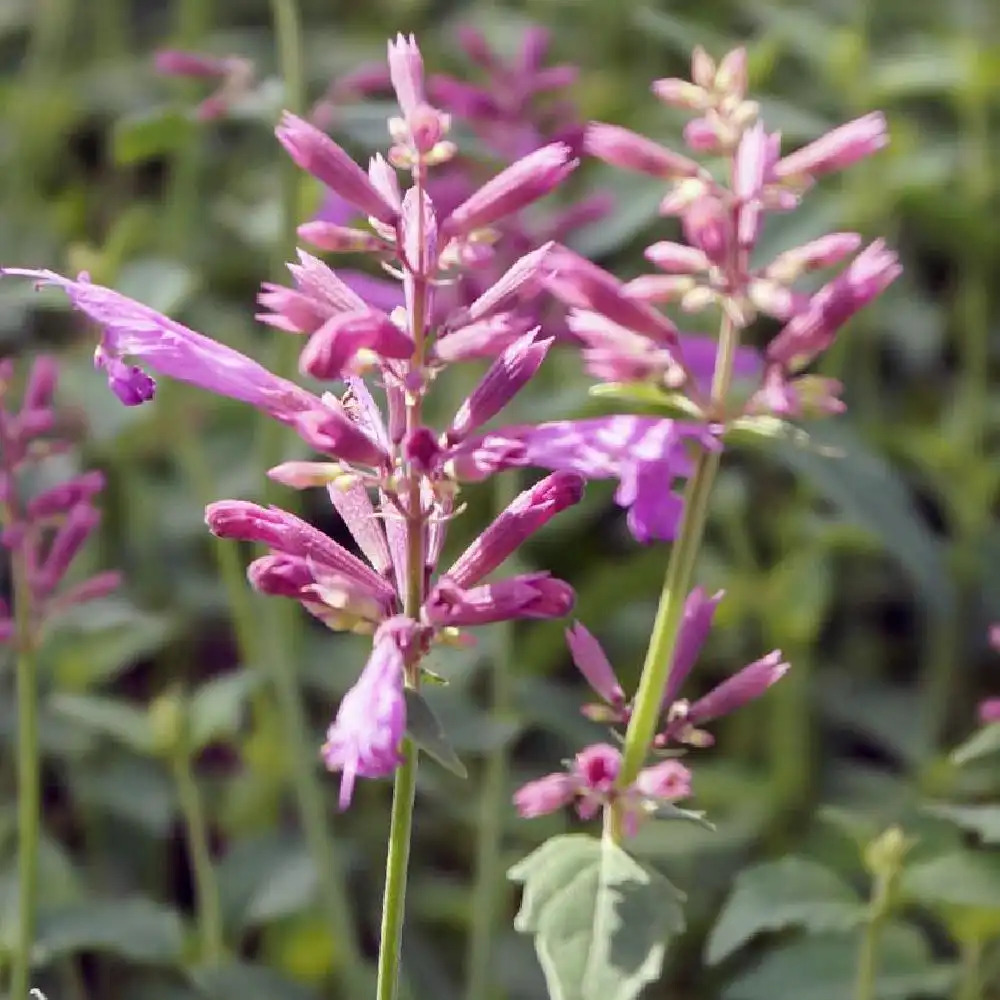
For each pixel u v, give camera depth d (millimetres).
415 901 8719
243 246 12172
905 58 12242
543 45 8297
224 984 6688
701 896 8680
